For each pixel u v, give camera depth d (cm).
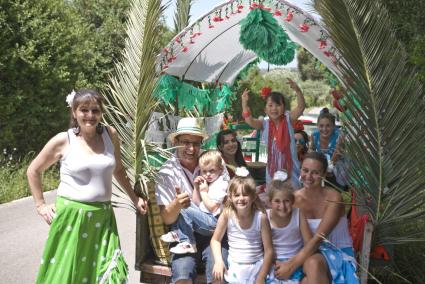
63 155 357
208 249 389
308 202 385
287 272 349
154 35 429
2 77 1027
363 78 357
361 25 349
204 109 682
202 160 411
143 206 399
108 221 368
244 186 354
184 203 389
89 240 359
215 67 686
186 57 550
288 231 363
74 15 1272
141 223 405
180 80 584
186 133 419
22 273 550
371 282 429
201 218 394
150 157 442
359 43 351
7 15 1012
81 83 1216
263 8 439
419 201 361
